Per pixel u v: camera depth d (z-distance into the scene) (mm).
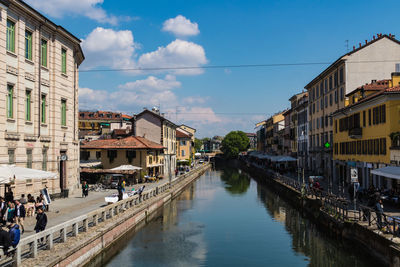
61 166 29344
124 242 21297
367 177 32438
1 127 20609
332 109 47562
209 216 30188
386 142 27500
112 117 94938
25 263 11766
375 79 41719
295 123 74625
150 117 60344
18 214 16094
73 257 13859
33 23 24312
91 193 33156
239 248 20500
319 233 23984
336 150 42719
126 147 45875
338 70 44656
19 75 22500
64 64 29516
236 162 145750
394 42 41844
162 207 34562
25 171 18031
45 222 14461
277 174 50781
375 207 20297
